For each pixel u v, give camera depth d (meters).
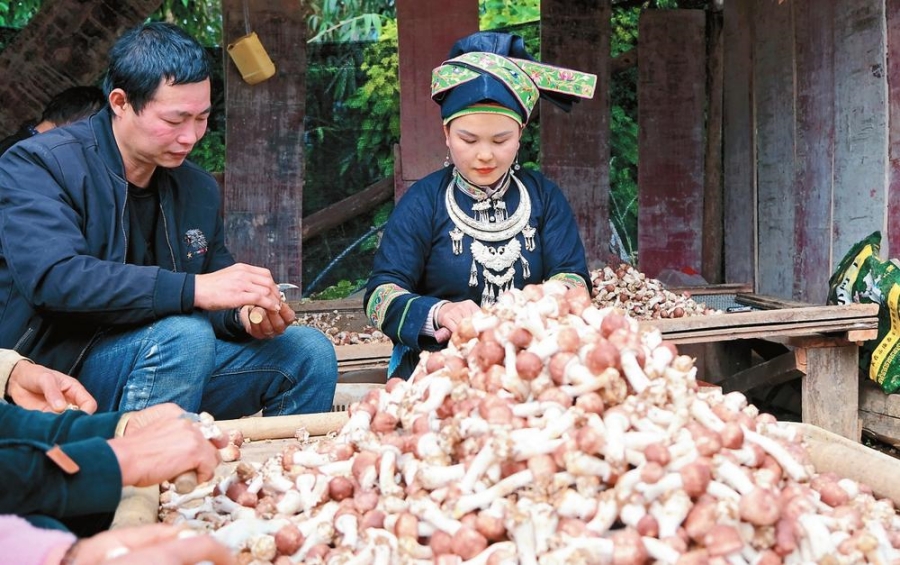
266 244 4.62
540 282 2.55
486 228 2.46
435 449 1.39
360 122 5.34
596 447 1.26
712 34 5.05
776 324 3.41
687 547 1.22
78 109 3.42
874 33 3.80
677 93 4.96
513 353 1.47
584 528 1.23
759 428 1.46
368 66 5.33
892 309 3.62
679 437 1.31
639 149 4.98
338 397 2.98
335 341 3.75
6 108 4.20
